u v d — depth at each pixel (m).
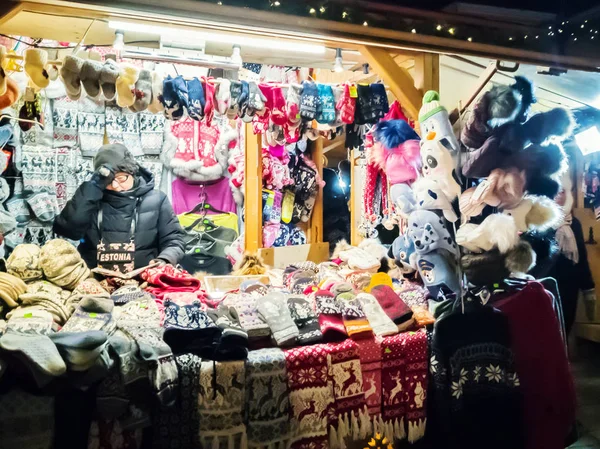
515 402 2.35
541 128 2.25
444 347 2.32
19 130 3.29
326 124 2.81
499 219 2.31
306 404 2.07
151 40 2.74
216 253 3.67
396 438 2.29
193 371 1.93
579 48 2.49
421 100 2.63
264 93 2.65
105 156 2.62
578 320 3.31
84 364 1.76
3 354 1.72
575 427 2.63
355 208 3.73
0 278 2.01
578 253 3.23
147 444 1.91
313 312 2.24
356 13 2.08
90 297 2.03
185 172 3.67
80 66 2.22
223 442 1.92
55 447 1.79
